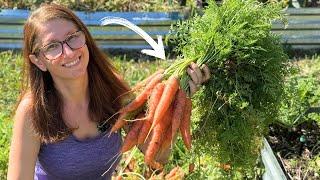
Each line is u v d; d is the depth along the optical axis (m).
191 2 2.91
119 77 1.37
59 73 1.20
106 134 1.34
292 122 2.02
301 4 3.10
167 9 2.96
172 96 1.25
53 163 1.31
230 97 1.28
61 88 1.26
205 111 1.34
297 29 2.96
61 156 1.30
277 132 2.10
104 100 1.33
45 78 1.26
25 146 1.26
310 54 2.97
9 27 2.96
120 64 2.80
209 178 1.57
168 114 1.28
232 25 1.27
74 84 1.25
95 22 2.94
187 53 1.31
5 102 2.45
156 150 1.26
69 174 1.33
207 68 1.27
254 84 1.31
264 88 1.29
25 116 1.26
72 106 1.29
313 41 2.99
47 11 1.18
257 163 1.82
